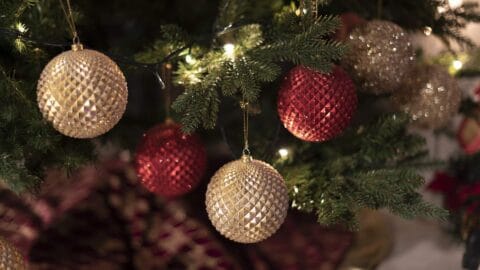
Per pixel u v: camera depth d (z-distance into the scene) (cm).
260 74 81
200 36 92
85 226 109
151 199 115
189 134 85
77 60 77
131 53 99
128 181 115
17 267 80
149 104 132
